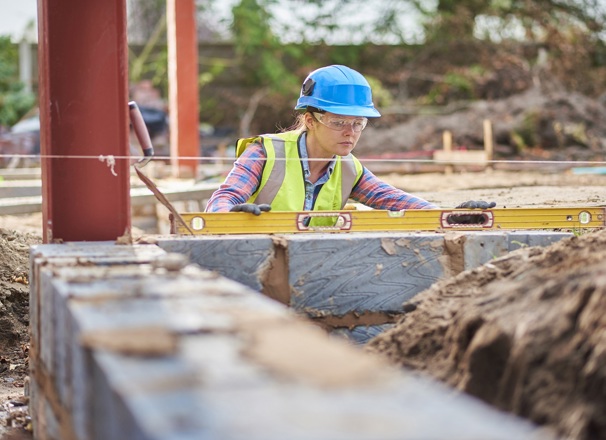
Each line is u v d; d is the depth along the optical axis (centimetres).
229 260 562
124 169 571
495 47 2992
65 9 563
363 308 576
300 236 576
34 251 513
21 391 640
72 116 567
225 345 279
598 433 319
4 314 764
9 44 3052
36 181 1445
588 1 2975
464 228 605
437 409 227
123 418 238
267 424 215
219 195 633
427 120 2484
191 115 1616
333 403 230
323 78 665
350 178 692
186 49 1620
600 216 614
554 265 433
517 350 356
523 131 2342
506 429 216
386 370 256
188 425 214
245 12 2986
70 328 342
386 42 3105
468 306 418
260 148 663
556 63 2828
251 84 3098
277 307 333
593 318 341
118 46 569
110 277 403
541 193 998
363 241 573
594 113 2455
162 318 312
